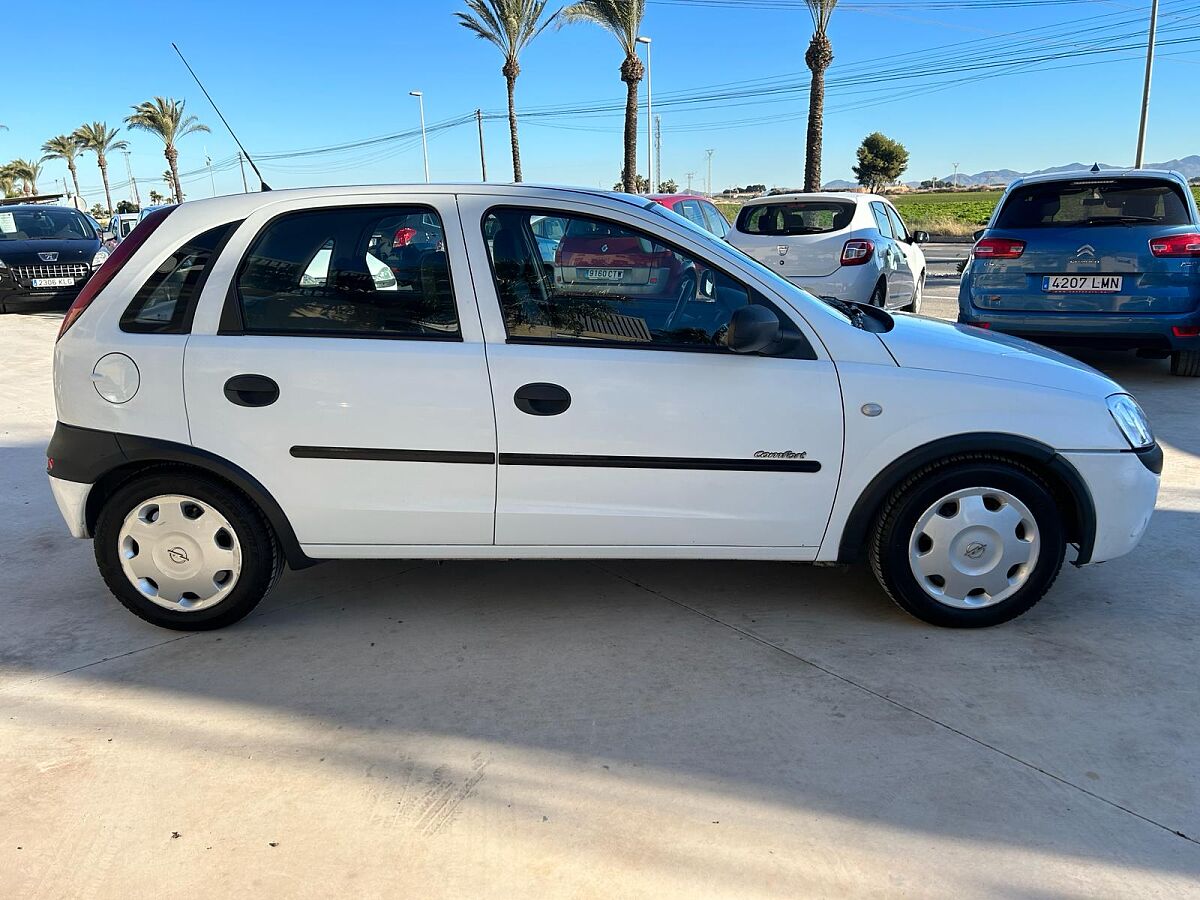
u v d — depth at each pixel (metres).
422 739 2.75
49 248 13.57
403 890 2.14
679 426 3.19
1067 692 2.95
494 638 3.39
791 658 3.21
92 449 3.26
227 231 3.25
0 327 12.62
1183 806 2.39
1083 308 6.85
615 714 2.87
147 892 2.14
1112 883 2.12
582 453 3.20
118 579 3.41
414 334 3.21
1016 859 2.21
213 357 3.20
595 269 3.23
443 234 3.22
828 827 2.33
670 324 3.25
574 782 2.53
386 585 3.89
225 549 3.38
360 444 3.21
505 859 2.23
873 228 9.36
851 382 3.20
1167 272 6.60
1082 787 2.47
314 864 2.23
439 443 3.20
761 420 3.19
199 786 2.53
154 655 3.29
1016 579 3.34
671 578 3.93
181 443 3.23
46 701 2.98
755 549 3.34
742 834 2.31
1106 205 6.86
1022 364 3.32
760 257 9.43
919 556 3.32
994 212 7.39
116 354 3.23
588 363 3.17
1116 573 3.87
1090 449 3.22
